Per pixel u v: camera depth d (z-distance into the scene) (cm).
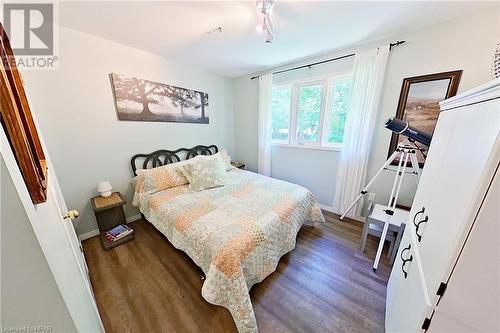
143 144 244
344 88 245
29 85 161
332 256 184
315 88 268
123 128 224
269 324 121
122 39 198
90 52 190
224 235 133
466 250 53
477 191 50
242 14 154
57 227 70
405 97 193
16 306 38
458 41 162
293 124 297
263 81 304
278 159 327
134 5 141
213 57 252
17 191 35
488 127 52
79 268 96
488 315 52
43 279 40
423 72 182
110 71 205
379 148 221
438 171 88
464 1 138
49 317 42
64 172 189
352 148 236
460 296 56
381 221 178
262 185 233
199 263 137
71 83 183
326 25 172
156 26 172
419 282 75
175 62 262
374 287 148
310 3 141
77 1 135
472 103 68
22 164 43
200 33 186
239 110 363
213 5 142
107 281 153
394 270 130
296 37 196
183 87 277
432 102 180
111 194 215
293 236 178
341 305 133
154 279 155
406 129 155
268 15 150
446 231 63
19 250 36
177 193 209
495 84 50
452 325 59
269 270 149
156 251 189
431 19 163
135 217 250
